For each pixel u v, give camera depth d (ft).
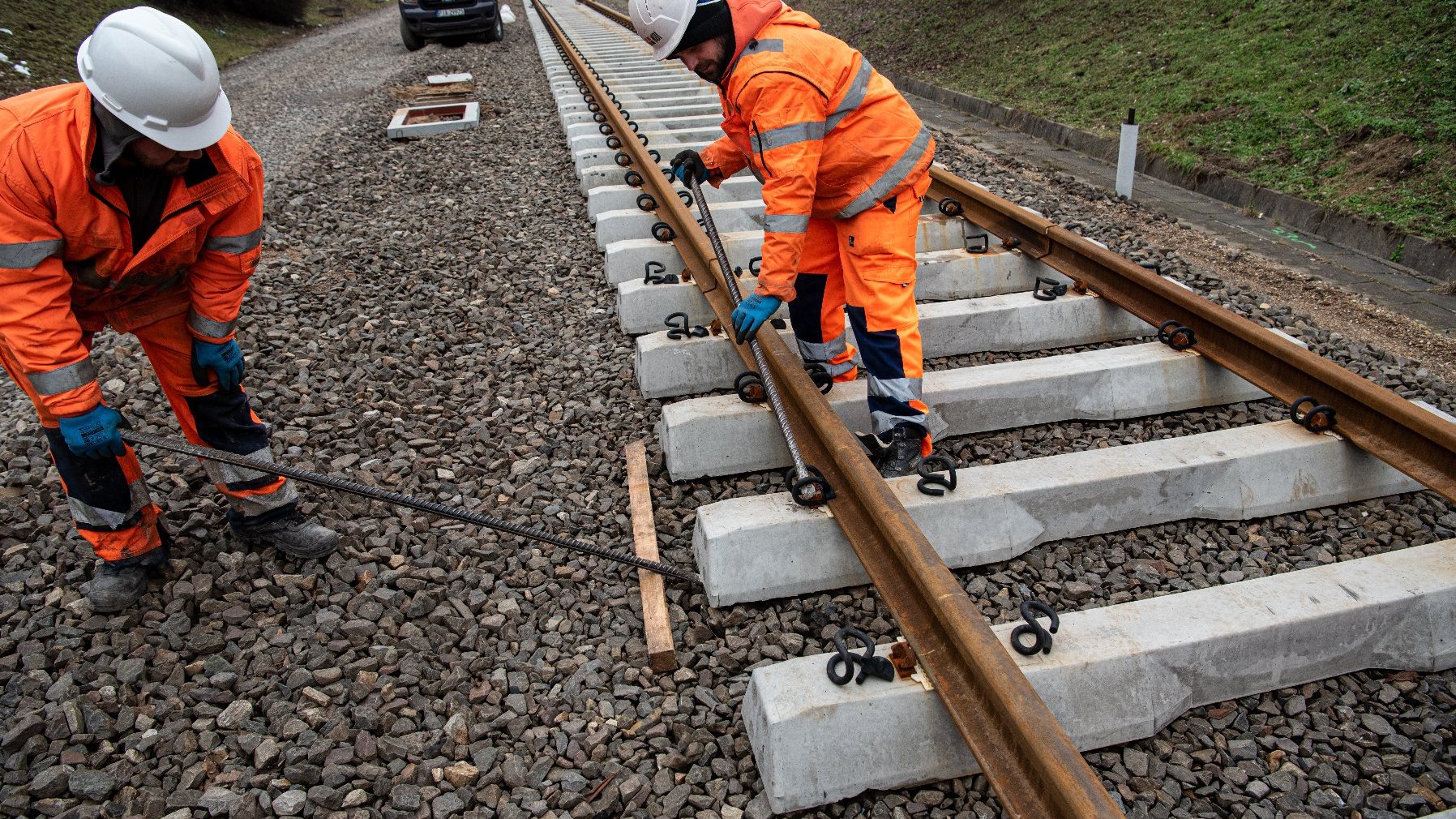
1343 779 7.25
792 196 8.64
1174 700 7.61
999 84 36.24
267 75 48.85
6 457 11.49
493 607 9.38
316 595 9.55
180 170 7.57
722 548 8.96
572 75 36.01
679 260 16.33
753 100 8.52
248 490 9.64
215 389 9.34
